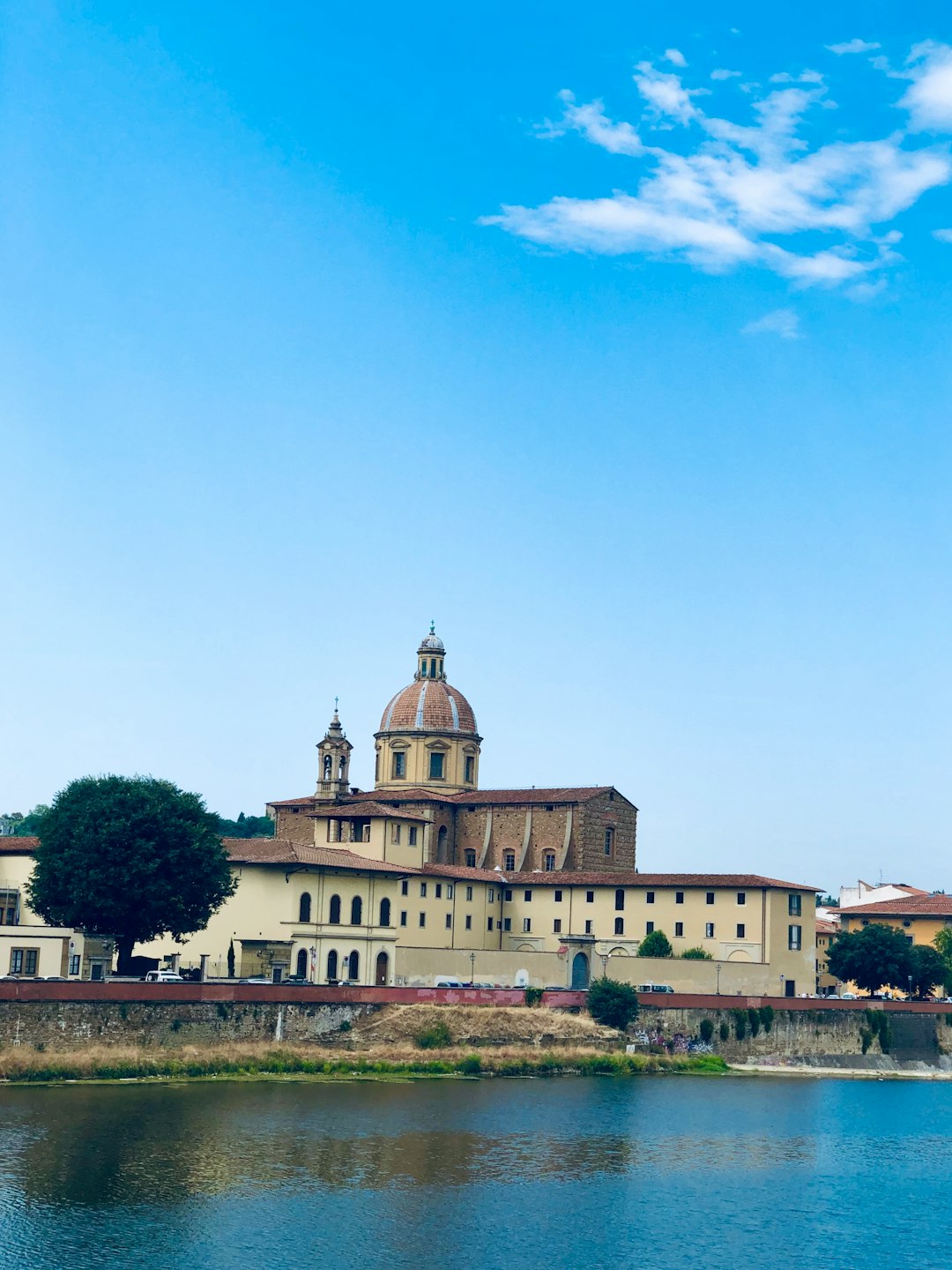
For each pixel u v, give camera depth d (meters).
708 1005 179.50
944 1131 136.62
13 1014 130.75
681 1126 130.75
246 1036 146.12
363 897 186.75
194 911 158.12
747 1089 159.75
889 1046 194.75
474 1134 119.81
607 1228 95.12
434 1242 90.06
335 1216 93.75
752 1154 120.12
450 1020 161.50
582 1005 176.00
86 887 150.50
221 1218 91.94
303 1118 120.94
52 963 150.50
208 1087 132.38
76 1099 122.06
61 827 154.12
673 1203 102.19
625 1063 166.38
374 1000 158.12
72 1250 84.81
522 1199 100.81
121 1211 92.06
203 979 168.12
